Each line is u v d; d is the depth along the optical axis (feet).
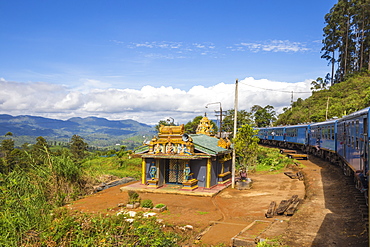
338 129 63.52
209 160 59.82
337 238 26.99
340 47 268.82
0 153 146.61
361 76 226.79
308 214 35.09
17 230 33.19
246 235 31.14
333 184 50.67
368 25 241.55
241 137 61.36
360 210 33.86
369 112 31.86
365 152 33.88
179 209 46.19
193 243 31.89
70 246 30.30
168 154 60.13
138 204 47.93
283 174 73.67
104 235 32.14
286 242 26.73
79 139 200.85
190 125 187.11
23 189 48.65
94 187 70.79
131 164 118.93
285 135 133.59
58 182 58.95
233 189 60.23
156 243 30.09
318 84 269.03
